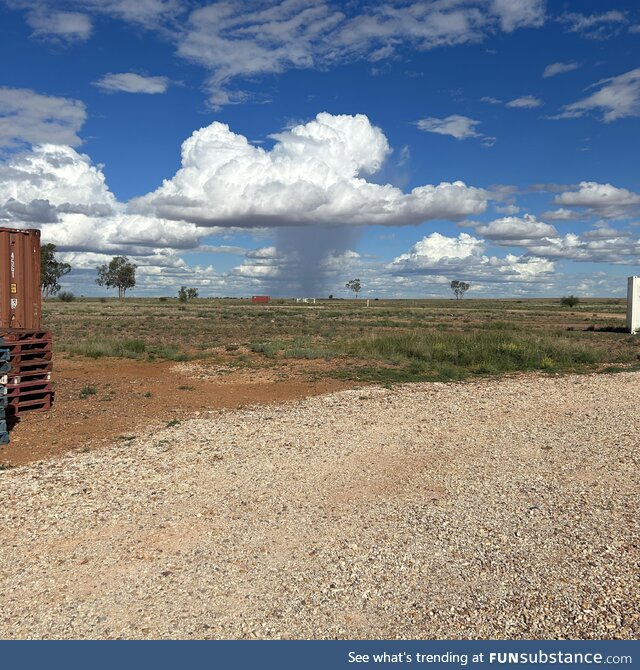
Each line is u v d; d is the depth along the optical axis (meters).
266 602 4.80
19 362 12.21
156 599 4.84
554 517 6.57
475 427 11.09
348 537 6.04
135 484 7.65
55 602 4.79
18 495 7.20
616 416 12.09
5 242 13.25
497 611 4.70
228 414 12.22
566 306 106.81
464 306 118.56
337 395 14.52
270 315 64.75
